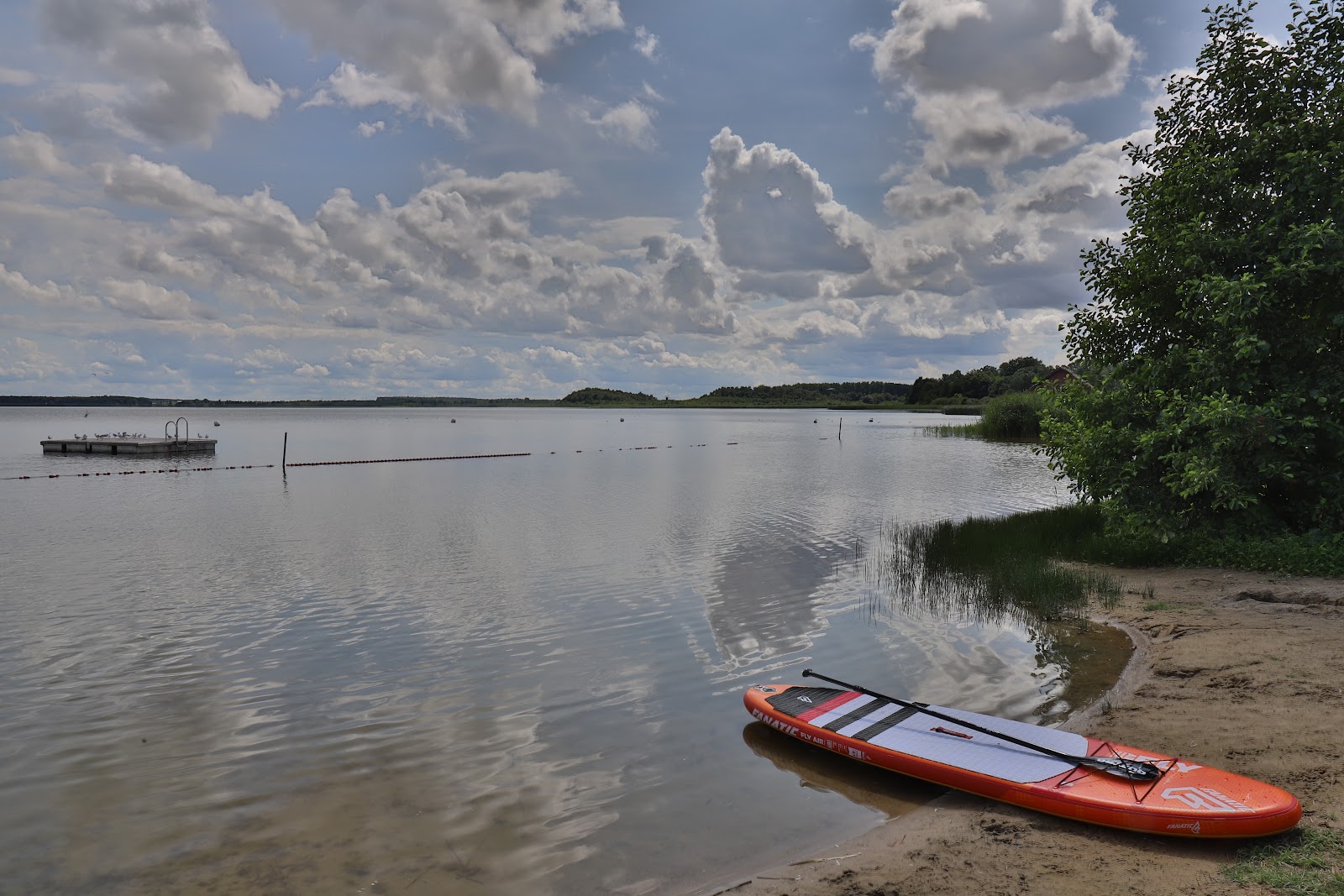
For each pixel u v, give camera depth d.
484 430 102.50
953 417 124.00
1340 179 13.36
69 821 6.27
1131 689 8.40
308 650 10.55
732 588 13.81
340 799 6.57
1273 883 4.66
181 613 12.40
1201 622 10.48
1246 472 13.70
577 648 10.54
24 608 12.72
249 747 7.60
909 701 8.26
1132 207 16.39
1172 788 5.78
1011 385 130.75
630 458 49.78
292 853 5.76
